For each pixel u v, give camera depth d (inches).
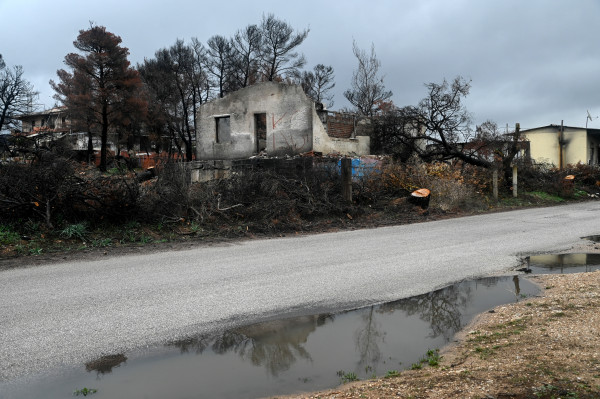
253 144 920.9
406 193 705.0
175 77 1507.1
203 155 987.9
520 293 239.3
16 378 144.6
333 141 898.1
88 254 359.3
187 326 191.3
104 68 1389.0
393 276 277.9
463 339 175.9
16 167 456.1
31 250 364.2
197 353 165.8
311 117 840.9
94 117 1385.3
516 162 1010.1
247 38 1528.1
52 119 1656.0
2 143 781.9
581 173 1156.5
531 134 1557.6
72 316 202.7
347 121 967.6
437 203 686.5
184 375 148.3
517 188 944.3
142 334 181.9
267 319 201.9
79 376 146.8
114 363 156.8
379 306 221.8
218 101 965.2
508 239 418.3
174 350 168.1
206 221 494.6
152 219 474.9
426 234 455.8
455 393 124.6
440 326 193.5
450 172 759.7
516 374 133.5
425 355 162.7
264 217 508.4
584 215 624.1
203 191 530.3
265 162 739.4
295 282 263.4
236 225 490.3
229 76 1544.0
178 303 222.5
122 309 212.8
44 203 423.8
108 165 1331.2
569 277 263.6
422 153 940.6
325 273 286.0
